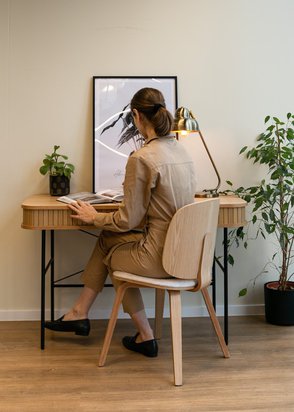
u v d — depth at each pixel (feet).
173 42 9.73
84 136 9.73
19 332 9.23
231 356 8.04
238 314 10.24
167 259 7.02
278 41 9.87
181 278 7.13
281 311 9.45
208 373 7.40
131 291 8.09
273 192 9.27
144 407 6.40
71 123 9.71
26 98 9.63
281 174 9.02
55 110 9.68
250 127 9.94
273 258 10.04
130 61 9.71
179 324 7.09
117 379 7.22
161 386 6.98
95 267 8.41
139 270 7.31
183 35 9.74
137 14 9.66
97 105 9.64
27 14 9.53
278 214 10.09
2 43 9.54
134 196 7.11
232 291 10.21
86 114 9.71
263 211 10.05
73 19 9.60
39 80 9.62
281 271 10.17
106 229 7.52
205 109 9.87
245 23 9.80
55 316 9.96
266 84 9.91
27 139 9.68
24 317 9.93
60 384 7.06
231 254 10.16
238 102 9.89
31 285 9.93
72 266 9.94
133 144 9.67
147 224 7.43
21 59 9.59
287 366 7.64
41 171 9.21
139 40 9.68
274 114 9.95
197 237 7.10
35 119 9.67
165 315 10.11
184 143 9.89
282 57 9.90
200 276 7.22
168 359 7.93
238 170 9.98
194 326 9.56
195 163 9.91
